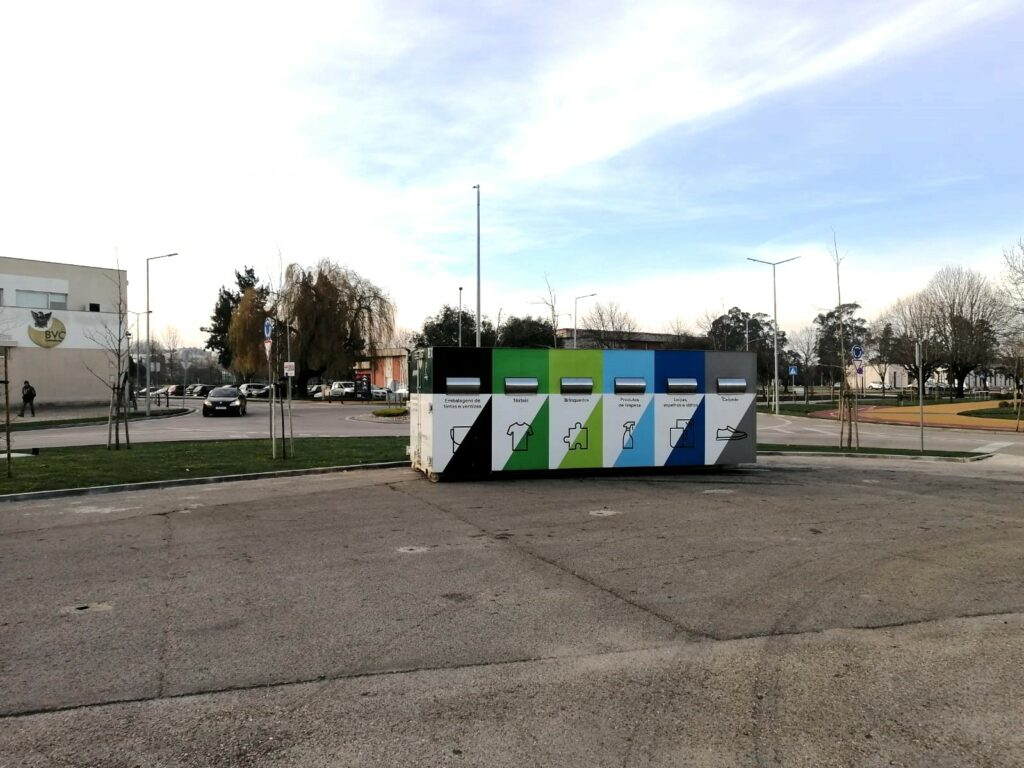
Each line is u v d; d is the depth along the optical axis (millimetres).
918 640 4988
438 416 12977
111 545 7930
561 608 5688
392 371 73625
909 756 3418
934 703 3994
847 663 4574
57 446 19219
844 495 11508
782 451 18781
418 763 3363
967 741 3564
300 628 5227
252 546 7867
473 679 4336
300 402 56125
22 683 4262
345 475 14078
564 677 4363
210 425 29688
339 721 3787
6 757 3406
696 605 5766
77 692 4141
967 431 29516
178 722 3773
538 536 8359
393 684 4262
